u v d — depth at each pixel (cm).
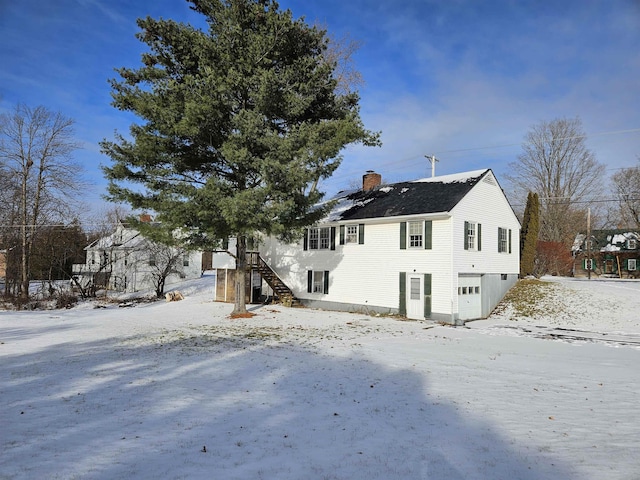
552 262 3875
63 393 852
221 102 1775
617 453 570
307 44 2017
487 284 2391
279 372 1037
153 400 805
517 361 1215
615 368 1138
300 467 516
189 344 1445
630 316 2106
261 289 3119
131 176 1848
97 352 1312
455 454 562
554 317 2197
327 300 2658
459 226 2191
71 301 3362
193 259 4753
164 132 1800
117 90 1852
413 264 2264
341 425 674
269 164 1717
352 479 484
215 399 814
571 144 4525
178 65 1931
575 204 4891
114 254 4531
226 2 1919
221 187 1850
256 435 628
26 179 3662
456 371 1073
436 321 2139
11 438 606
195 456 547
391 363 1152
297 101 1875
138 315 2447
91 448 571
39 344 1496
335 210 2762
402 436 629
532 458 551
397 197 2566
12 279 3928
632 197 4231
